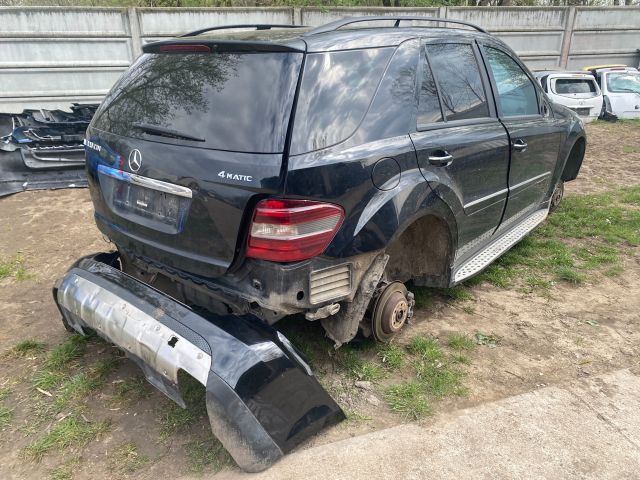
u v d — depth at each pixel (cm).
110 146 279
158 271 279
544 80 1165
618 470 231
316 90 234
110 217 292
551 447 243
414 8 1240
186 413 264
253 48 238
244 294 237
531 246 487
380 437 247
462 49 345
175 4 1254
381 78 267
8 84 987
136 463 233
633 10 1434
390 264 330
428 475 226
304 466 228
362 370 297
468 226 343
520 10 1343
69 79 1019
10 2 1226
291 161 220
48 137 643
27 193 625
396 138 269
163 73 272
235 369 218
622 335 341
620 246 492
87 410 267
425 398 277
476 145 329
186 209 241
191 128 243
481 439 247
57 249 474
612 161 855
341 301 266
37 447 242
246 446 215
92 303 267
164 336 233
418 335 338
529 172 422
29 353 315
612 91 1229
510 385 289
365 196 247
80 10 985
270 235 221
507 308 376
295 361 239
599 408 271
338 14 1168
